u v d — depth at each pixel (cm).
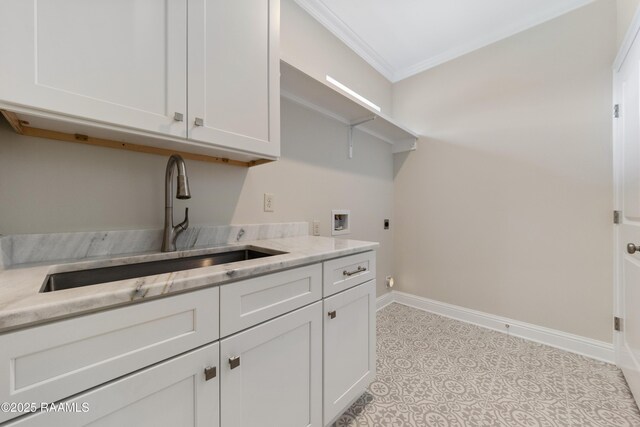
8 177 86
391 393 139
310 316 101
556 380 149
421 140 261
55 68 69
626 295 152
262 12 119
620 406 129
